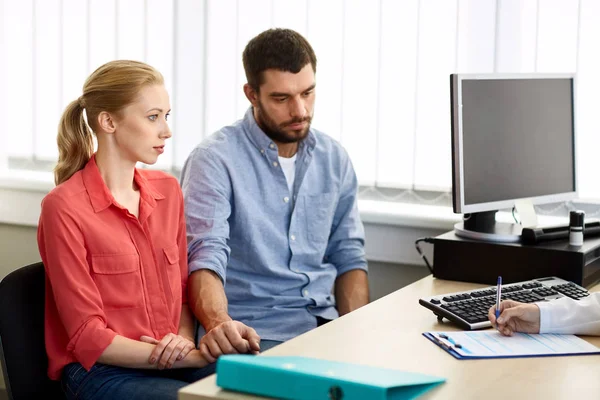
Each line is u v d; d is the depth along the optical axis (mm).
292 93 2457
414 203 2998
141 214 2234
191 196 2494
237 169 2545
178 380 2207
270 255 2561
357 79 3000
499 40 2836
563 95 2592
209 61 3189
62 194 2109
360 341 1855
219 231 2451
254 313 2520
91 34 3359
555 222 2807
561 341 1864
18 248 3500
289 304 2547
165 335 2213
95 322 2049
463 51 2875
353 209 2738
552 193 2566
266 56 2459
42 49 3430
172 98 3264
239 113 3168
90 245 2113
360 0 2965
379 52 2957
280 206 2582
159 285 2236
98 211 2143
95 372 2070
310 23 3035
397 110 2965
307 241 2615
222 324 1998
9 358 2035
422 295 2277
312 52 2516
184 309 2359
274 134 2510
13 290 2053
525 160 2486
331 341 1853
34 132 3471
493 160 2402
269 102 2482
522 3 2812
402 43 2932
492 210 2453
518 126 2465
